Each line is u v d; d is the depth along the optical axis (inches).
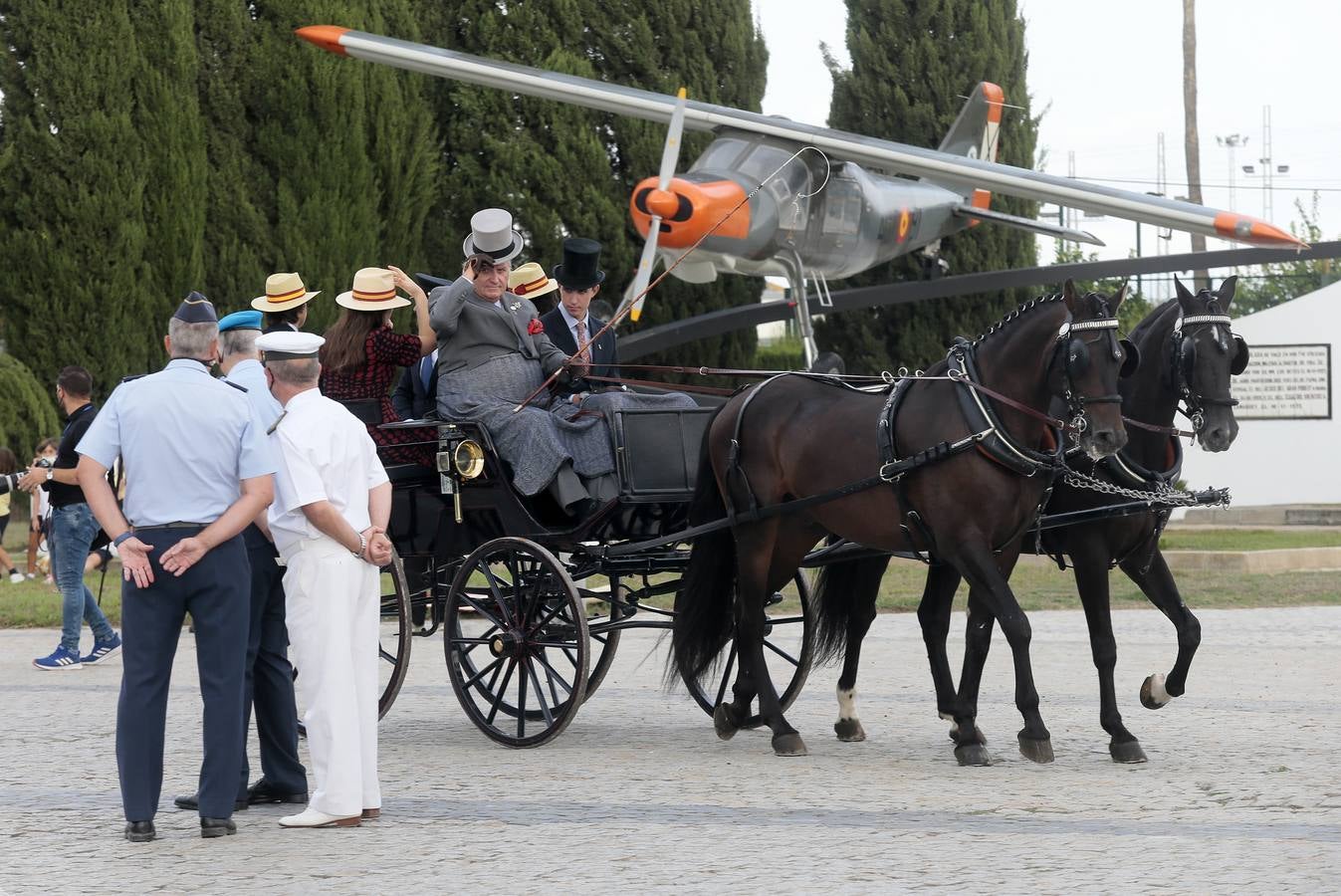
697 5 1531.7
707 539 478.9
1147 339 458.0
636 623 473.7
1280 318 1775.3
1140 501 430.0
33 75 1190.3
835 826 338.0
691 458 485.7
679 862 305.7
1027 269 1530.5
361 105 1333.7
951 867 297.9
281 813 362.6
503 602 467.8
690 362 1565.0
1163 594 462.3
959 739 418.6
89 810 362.3
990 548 415.5
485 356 497.0
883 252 1414.9
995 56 1665.8
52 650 705.6
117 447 331.3
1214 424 441.4
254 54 1306.6
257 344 356.2
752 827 338.3
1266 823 334.0
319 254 1312.7
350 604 345.4
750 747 457.1
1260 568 1067.9
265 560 363.9
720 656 502.0
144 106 1230.9
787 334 1727.4
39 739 461.1
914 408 426.0
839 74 1686.8
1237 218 914.1
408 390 566.9
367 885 290.8
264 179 1317.7
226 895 284.5
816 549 554.9
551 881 292.0
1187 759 417.1
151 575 325.7
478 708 495.2
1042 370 408.5
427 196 1403.8
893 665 630.5
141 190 1222.9
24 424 1163.3
